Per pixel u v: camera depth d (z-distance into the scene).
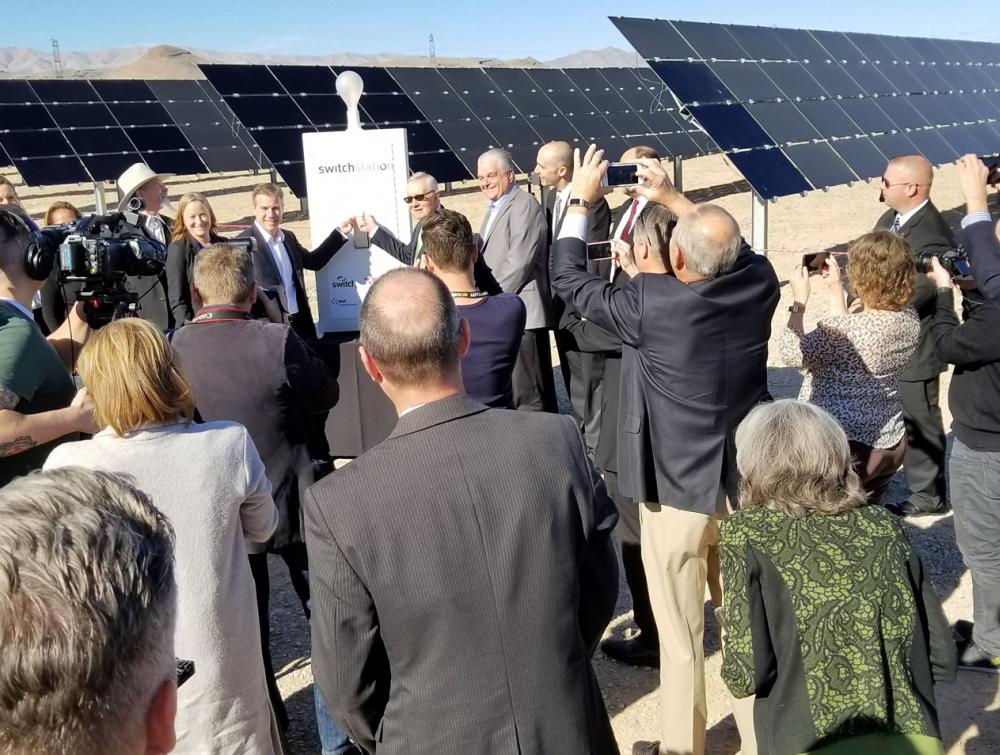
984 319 3.29
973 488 3.49
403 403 1.94
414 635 1.76
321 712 3.11
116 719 0.89
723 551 2.25
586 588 1.96
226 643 2.40
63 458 2.30
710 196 18.42
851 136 11.57
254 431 3.16
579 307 3.10
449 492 1.79
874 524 2.20
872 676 2.07
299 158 13.45
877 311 3.44
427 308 1.90
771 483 2.24
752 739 2.61
